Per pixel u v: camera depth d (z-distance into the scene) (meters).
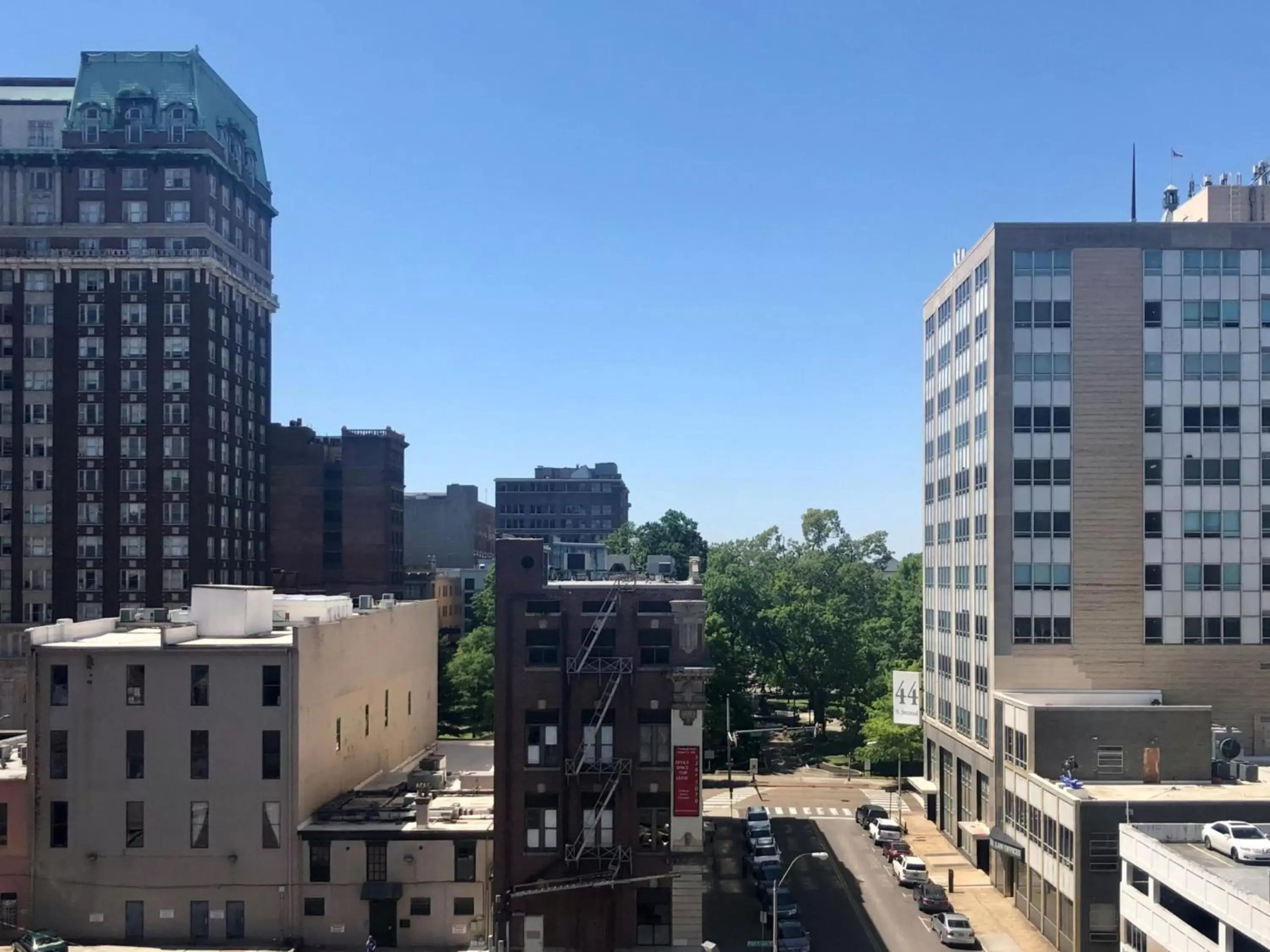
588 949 56.69
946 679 90.19
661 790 57.78
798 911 67.25
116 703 56.47
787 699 148.75
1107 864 57.97
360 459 157.38
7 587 123.94
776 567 166.50
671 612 58.81
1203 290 75.75
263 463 148.25
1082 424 75.69
